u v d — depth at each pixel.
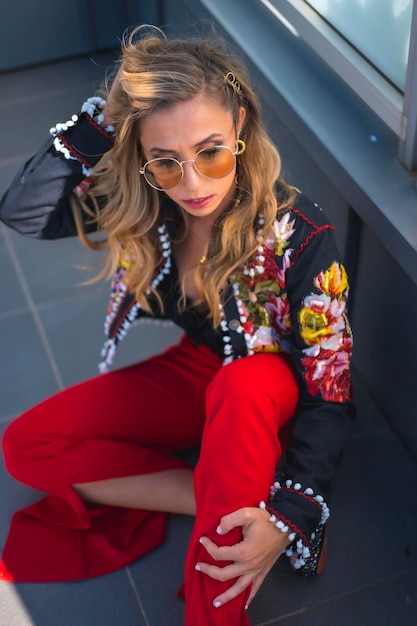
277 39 2.60
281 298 1.89
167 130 1.65
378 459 2.38
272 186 1.83
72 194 2.06
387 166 2.15
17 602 2.08
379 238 2.09
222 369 1.90
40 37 3.88
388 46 2.09
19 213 2.05
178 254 2.00
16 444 2.13
